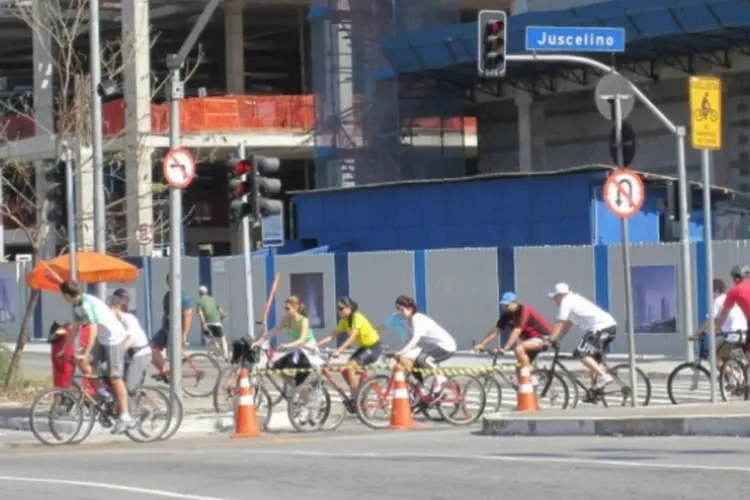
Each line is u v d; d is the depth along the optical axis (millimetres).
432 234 126000
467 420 61281
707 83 64625
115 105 150875
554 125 167375
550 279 103438
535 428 54188
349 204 133500
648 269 98188
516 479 37344
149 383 82875
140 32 148500
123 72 129500
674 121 152875
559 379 63031
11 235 180375
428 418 62250
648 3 135000
